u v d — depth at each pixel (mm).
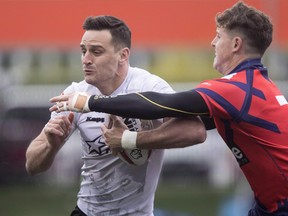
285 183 15648
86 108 15914
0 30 50906
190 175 52938
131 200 18422
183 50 57281
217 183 52562
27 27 50875
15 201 50531
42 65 65688
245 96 15500
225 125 15711
